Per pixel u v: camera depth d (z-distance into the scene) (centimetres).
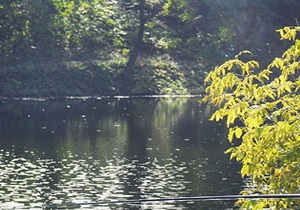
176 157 2948
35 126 3706
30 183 2430
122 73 5316
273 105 1262
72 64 5225
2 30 5250
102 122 3891
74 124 3797
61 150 3059
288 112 1252
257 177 1293
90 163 2802
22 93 4903
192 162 2848
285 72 1296
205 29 5900
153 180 2519
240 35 5912
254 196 920
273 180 1277
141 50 5631
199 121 4009
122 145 3206
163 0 6075
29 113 4194
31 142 3231
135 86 5269
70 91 5056
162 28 5859
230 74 1315
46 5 5459
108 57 5422
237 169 2712
